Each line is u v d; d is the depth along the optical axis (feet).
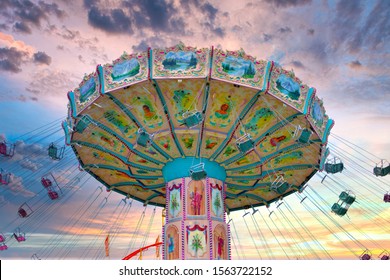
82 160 73.72
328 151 68.49
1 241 72.69
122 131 63.67
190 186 64.08
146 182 77.61
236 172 71.87
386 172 64.85
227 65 52.90
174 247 61.26
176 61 53.06
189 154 65.62
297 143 65.21
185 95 56.80
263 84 53.31
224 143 63.31
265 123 61.05
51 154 63.10
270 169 72.23
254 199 86.07
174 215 63.57
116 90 55.06
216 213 64.08
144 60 53.67
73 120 62.03
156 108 59.16
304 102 56.59
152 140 60.44
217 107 58.34
